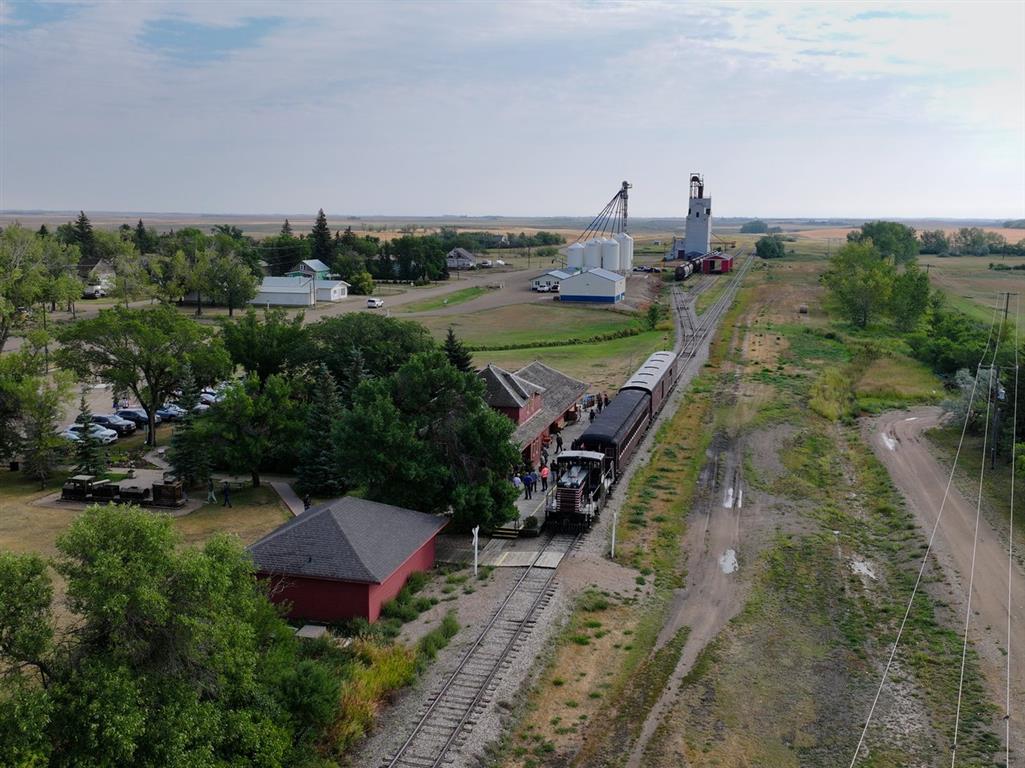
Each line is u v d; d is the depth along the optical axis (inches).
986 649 1418.6
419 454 1825.8
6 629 926.4
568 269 6988.2
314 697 1111.0
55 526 1881.2
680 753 1138.0
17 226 4815.5
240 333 2699.3
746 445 2655.0
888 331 4815.5
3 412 2250.2
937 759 1130.7
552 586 1637.6
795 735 1189.1
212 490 2097.7
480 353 4151.1
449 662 1349.7
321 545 1498.5
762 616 1556.3
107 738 862.5
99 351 2541.8
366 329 2719.0
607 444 2156.7
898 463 2477.9
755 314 5334.6
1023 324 4591.5
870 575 1744.6
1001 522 1989.4
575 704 1254.9
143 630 956.6
